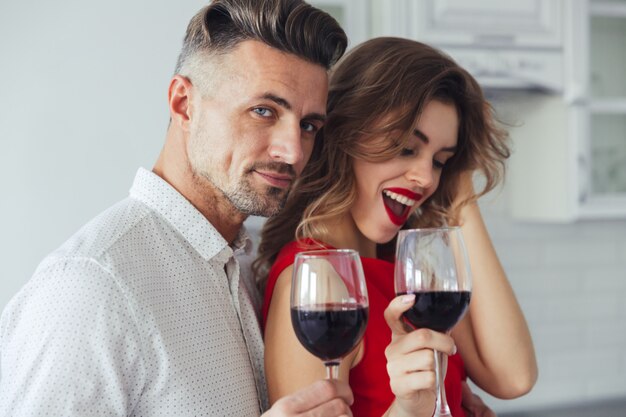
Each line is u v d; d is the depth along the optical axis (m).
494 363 1.85
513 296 1.89
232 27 1.37
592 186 3.48
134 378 1.27
